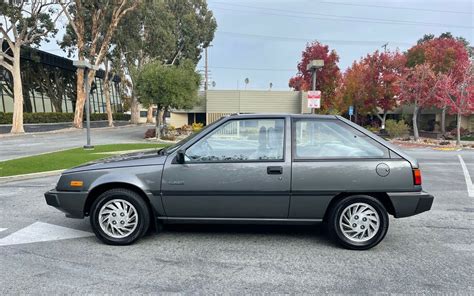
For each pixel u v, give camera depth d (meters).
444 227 5.75
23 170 11.09
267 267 4.15
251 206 4.69
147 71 27.92
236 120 4.85
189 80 28.69
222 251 4.64
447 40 35.31
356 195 4.67
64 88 49.16
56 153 16.19
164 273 3.97
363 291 3.59
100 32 38.44
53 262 4.26
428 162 14.73
